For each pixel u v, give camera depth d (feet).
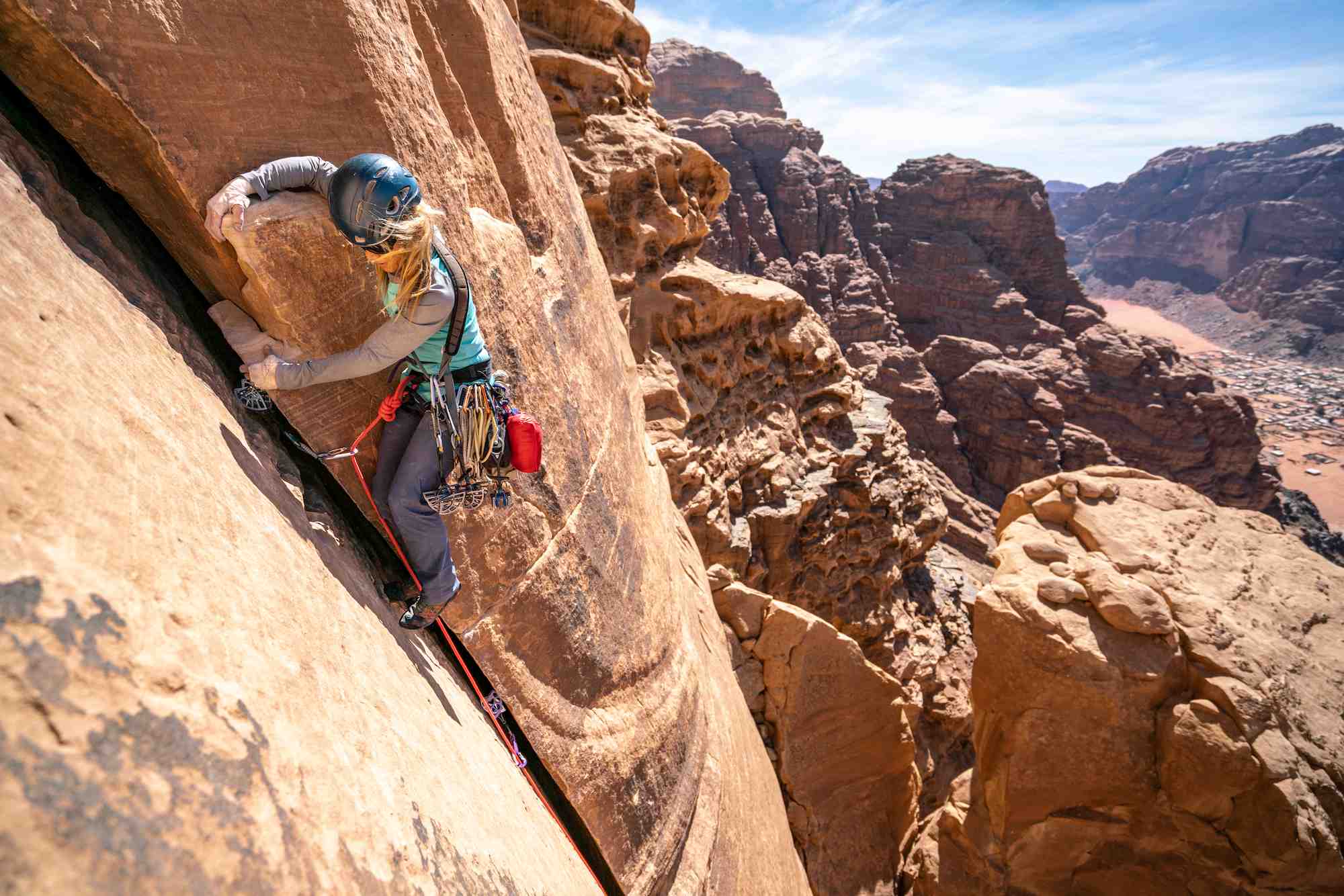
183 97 6.77
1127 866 26.17
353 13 8.18
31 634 3.46
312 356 7.95
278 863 4.06
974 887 28.73
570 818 12.74
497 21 12.32
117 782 3.45
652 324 47.32
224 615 4.83
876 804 32.37
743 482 51.67
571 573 12.02
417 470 8.20
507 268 10.79
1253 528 32.24
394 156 8.68
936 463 156.87
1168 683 25.72
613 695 13.32
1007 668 27.66
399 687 7.40
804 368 58.39
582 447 12.69
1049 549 29.63
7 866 2.86
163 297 7.28
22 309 4.69
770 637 30.53
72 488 4.17
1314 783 23.54
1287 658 26.00
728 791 18.19
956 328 196.95
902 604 61.46
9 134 6.05
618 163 46.21
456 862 5.99
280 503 7.16
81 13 5.97
